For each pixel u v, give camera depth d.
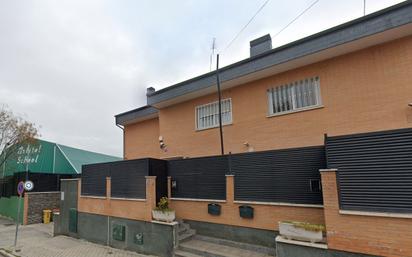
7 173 23.22
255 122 11.08
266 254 7.77
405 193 5.35
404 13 7.44
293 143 9.92
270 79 10.90
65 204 14.07
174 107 14.33
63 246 11.65
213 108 12.74
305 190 7.41
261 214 8.09
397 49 8.17
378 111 8.28
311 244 6.22
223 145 11.95
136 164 10.62
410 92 7.80
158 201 10.20
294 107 10.13
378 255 5.42
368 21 8.01
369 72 8.58
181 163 10.45
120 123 17.94
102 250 10.68
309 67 9.90
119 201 11.06
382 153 5.71
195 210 9.74
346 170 6.04
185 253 8.53
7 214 21.48
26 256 10.71
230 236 8.68
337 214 5.99
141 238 9.93
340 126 8.95
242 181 8.65
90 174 12.75
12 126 21.84
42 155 22.77
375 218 5.54
